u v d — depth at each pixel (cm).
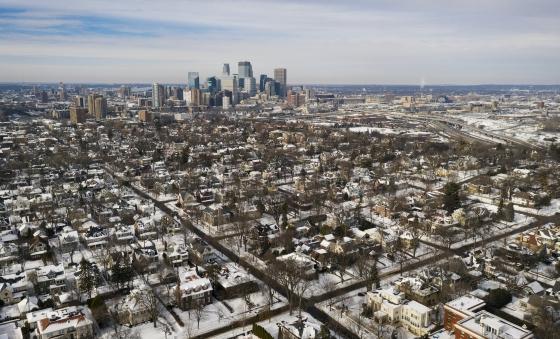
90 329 18912
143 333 19438
